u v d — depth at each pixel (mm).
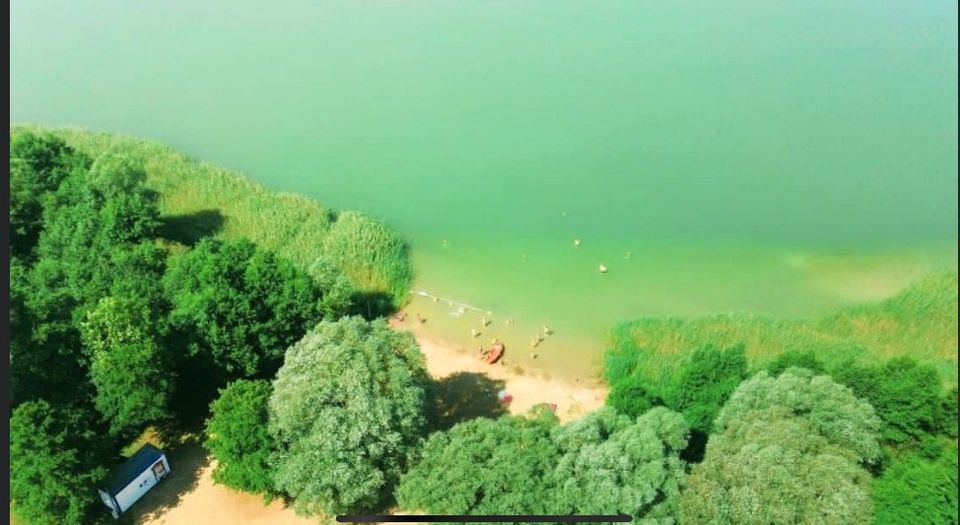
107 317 49781
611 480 40906
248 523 48812
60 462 44219
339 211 81875
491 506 42031
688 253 76062
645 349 62469
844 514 37938
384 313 68812
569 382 61469
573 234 79188
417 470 45750
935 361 59781
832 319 64750
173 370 53469
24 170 70875
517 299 70375
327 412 45469
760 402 45125
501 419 47719
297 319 56750
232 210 79125
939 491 39344
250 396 48906
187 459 53156
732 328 63656
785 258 75062
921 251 75375
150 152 89125
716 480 40500
